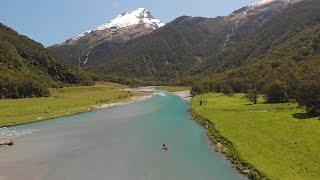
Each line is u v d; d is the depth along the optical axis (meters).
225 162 65.56
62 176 59.53
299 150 64.81
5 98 187.25
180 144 82.62
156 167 64.06
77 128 107.38
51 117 130.25
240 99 168.50
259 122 94.31
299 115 99.62
